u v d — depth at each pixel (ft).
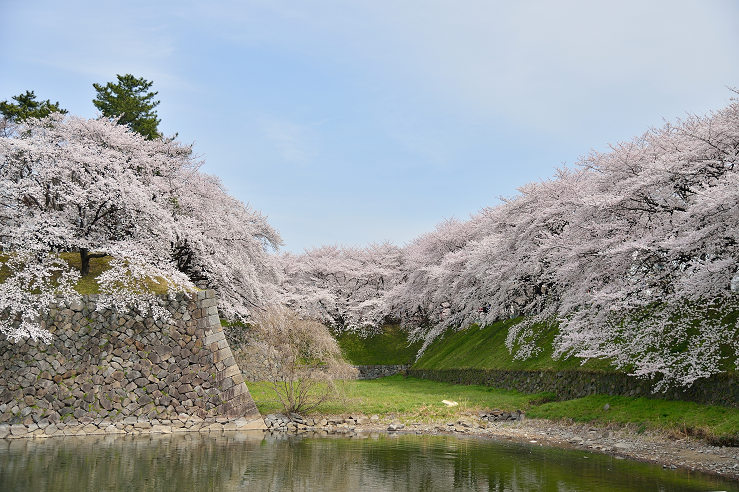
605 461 46.68
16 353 58.18
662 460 46.34
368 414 71.61
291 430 63.77
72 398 59.00
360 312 155.74
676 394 58.29
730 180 46.21
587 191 71.26
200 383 63.98
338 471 42.55
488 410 74.49
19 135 78.95
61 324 60.34
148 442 54.24
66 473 39.91
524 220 84.99
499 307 102.27
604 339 58.44
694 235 48.37
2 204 64.08
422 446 54.03
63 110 119.96
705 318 57.77
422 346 135.85
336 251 188.14
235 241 89.81
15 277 58.70
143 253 68.95
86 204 67.31
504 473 42.16
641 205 59.77
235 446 52.44
